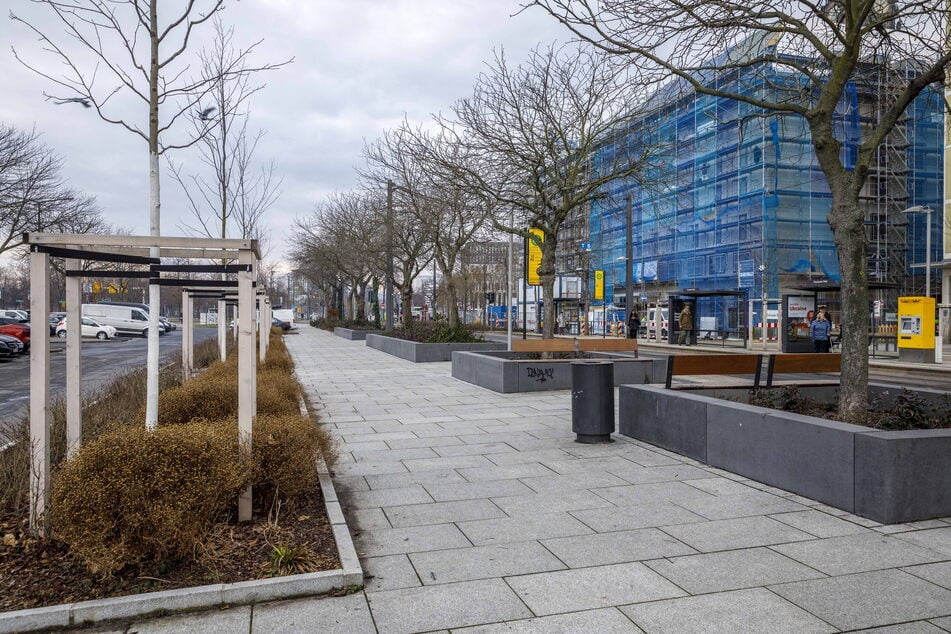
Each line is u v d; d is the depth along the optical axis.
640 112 14.38
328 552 4.22
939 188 36.16
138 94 5.88
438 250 23.97
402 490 5.98
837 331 24.95
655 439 7.80
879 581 3.93
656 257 45.38
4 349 23.31
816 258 36.62
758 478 6.16
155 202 5.52
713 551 4.43
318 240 42.84
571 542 4.62
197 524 3.94
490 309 68.06
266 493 5.07
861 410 6.21
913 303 21.61
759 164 35.72
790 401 6.93
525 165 15.32
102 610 3.42
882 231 36.00
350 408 11.05
